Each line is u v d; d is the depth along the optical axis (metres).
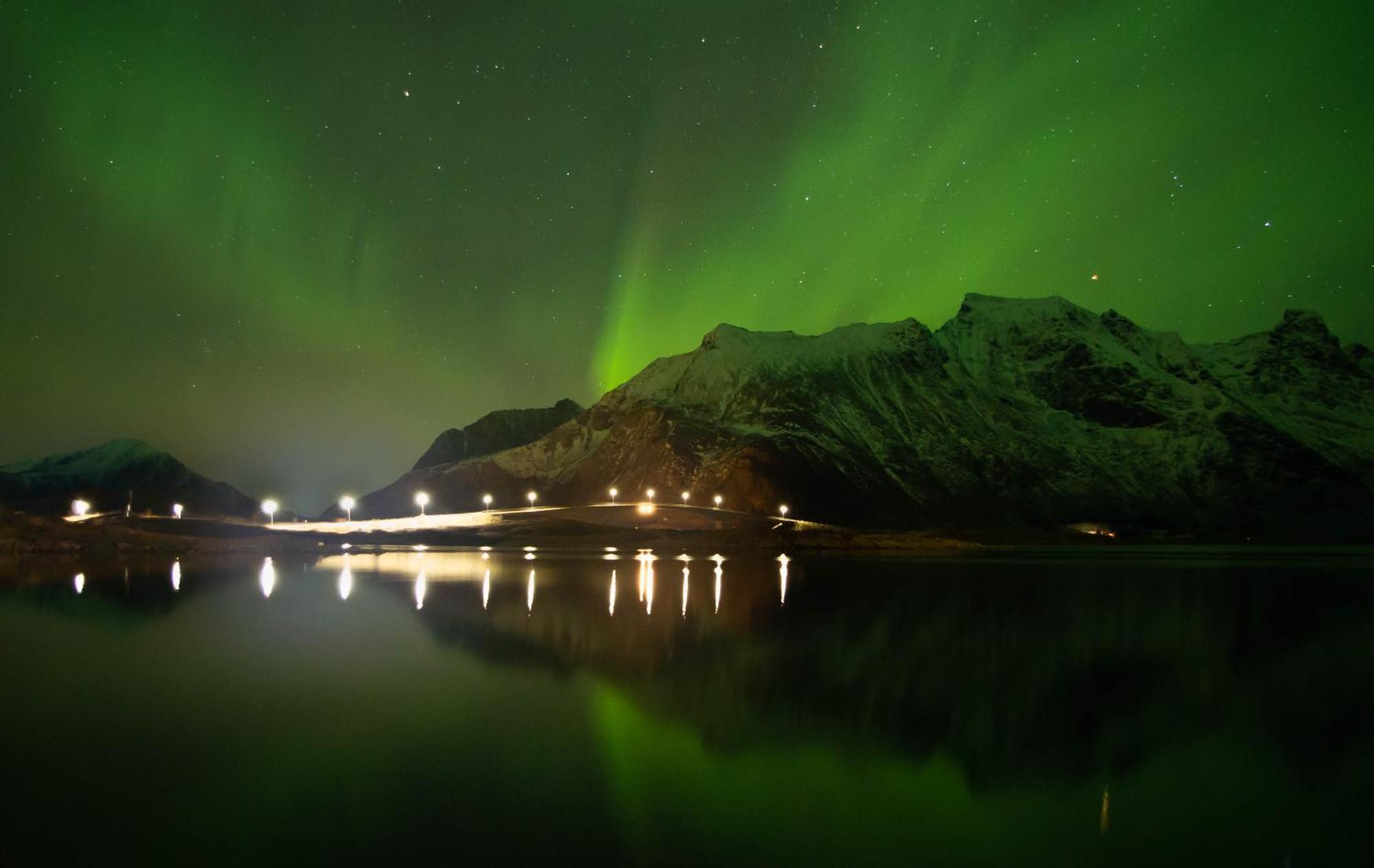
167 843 10.32
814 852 10.53
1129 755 15.23
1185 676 22.86
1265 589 52.12
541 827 11.02
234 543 85.31
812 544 111.81
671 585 48.09
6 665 21.70
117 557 73.75
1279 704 19.64
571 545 103.56
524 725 16.08
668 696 18.80
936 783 13.41
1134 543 178.38
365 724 15.98
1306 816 12.21
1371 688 21.52
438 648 24.89
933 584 52.91
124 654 23.34
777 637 28.23
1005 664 23.97
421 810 11.58
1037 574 64.44
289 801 11.84
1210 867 10.30
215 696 18.27
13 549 74.44
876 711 17.97
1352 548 159.88
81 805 11.59
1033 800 12.76
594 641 26.67
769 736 15.79
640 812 11.63
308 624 29.66
